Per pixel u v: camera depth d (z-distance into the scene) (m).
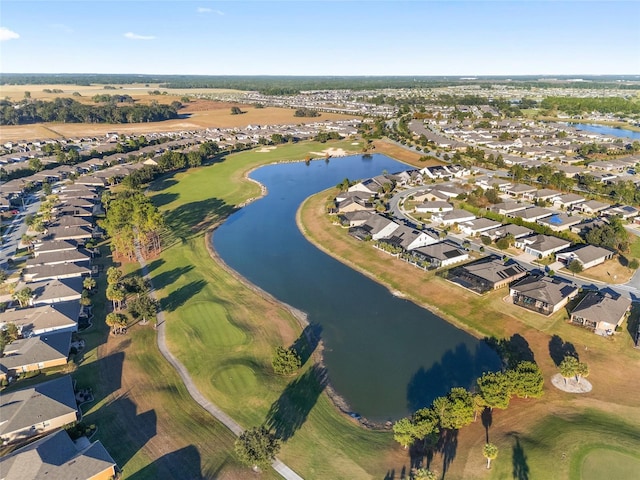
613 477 45.97
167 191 159.50
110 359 67.00
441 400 53.44
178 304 83.31
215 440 52.00
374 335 75.12
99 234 118.12
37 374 63.12
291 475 47.44
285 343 72.44
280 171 195.50
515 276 88.88
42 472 43.88
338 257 106.62
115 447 50.50
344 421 56.06
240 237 120.00
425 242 105.94
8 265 99.06
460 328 76.88
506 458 48.62
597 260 95.38
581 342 69.56
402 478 46.72
